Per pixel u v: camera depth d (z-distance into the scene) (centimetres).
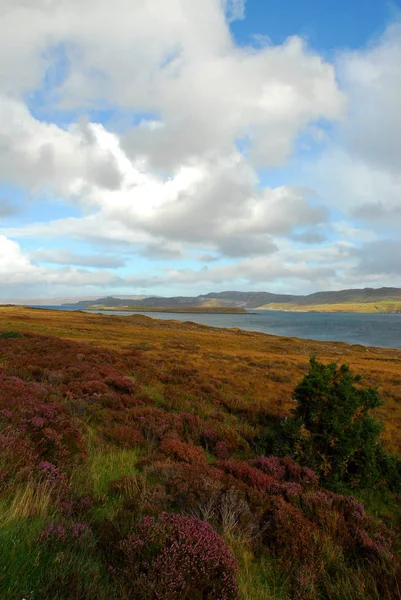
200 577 332
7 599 253
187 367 2575
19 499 413
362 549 532
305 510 621
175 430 1065
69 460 623
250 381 2283
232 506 547
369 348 7000
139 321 10081
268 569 447
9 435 593
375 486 964
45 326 5141
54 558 311
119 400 1243
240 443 1102
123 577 322
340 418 1047
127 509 480
